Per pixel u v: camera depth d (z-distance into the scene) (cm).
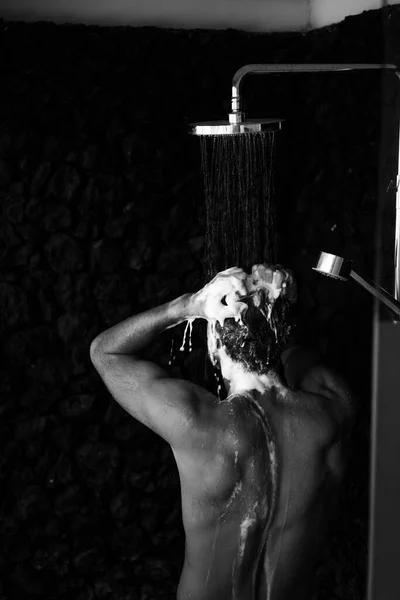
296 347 145
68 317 168
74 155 163
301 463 121
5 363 167
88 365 171
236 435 117
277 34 175
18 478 171
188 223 173
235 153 167
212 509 120
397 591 63
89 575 179
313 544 126
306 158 173
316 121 169
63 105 162
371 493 64
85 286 168
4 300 165
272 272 123
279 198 174
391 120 75
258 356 122
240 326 121
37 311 168
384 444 63
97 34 162
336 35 165
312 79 170
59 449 173
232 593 124
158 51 166
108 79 164
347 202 164
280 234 175
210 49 169
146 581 180
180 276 174
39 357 169
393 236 90
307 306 175
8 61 158
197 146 171
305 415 123
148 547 180
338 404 128
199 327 177
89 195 165
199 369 177
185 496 121
